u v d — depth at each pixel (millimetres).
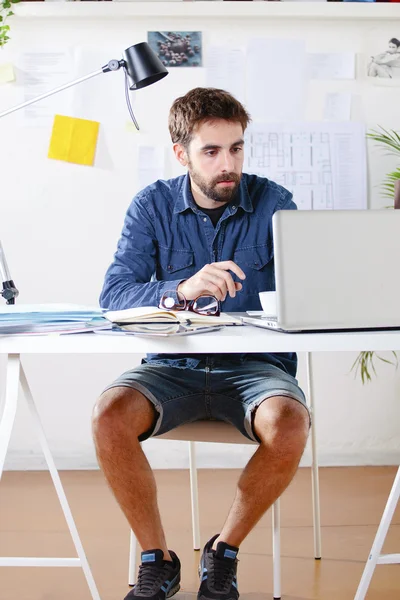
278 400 1570
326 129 3053
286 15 2977
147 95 3035
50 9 2947
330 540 2223
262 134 3045
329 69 3049
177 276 2027
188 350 1241
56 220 3076
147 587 1556
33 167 3057
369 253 1270
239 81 3031
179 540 2217
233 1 2963
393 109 3068
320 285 1263
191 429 1698
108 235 3080
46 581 1905
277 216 1259
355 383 3123
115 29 3012
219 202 2000
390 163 3072
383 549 2127
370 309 1268
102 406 1569
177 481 2906
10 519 2428
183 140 1995
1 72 3010
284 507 2559
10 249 3084
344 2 2986
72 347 1238
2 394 3064
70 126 3035
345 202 3070
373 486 2814
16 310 1291
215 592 1553
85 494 2721
